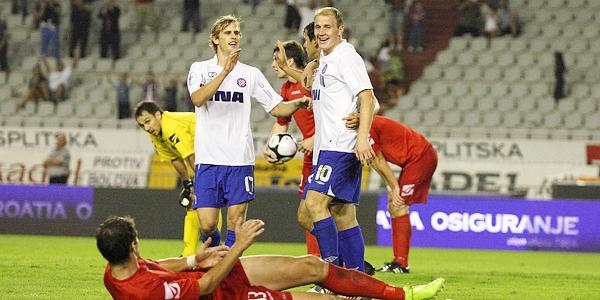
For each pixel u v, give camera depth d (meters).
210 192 31.84
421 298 24.86
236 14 97.06
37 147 81.00
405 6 94.06
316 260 24.08
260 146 76.19
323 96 28.88
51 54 93.44
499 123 87.62
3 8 98.62
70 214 68.62
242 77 31.88
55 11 93.44
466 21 93.06
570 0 95.44
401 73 89.44
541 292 35.75
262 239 66.06
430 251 61.81
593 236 65.62
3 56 93.94
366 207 65.88
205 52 95.12
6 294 31.30
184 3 95.62
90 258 46.84
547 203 65.88
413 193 41.44
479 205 66.12
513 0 95.69
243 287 23.11
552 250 65.81
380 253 57.44
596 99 88.88
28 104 90.88
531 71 91.31
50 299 30.16
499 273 44.31
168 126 39.97
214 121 31.72
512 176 73.56
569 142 78.06
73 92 91.75
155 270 22.22
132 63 94.19
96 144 80.75
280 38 94.56
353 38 93.06
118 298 21.75
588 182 70.81
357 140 27.70
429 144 41.50
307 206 28.72
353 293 24.52
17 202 69.50
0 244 57.44
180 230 67.19
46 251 51.84
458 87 90.56
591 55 92.00
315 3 93.25
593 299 33.66
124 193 68.00
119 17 94.62
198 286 22.05
